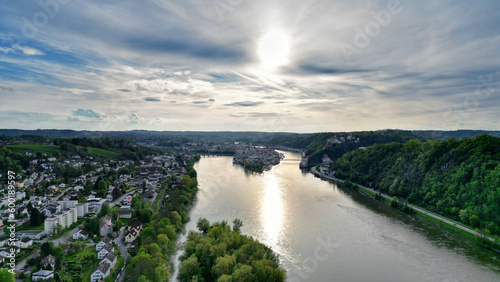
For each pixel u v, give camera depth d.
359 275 138.25
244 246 136.75
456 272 142.50
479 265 149.50
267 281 116.25
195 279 119.88
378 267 145.75
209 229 178.00
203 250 137.38
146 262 124.50
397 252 162.75
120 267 143.38
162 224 174.75
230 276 113.19
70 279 131.38
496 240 170.25
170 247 155.38
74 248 160.25
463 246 172.38
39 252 155.38
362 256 156.88
